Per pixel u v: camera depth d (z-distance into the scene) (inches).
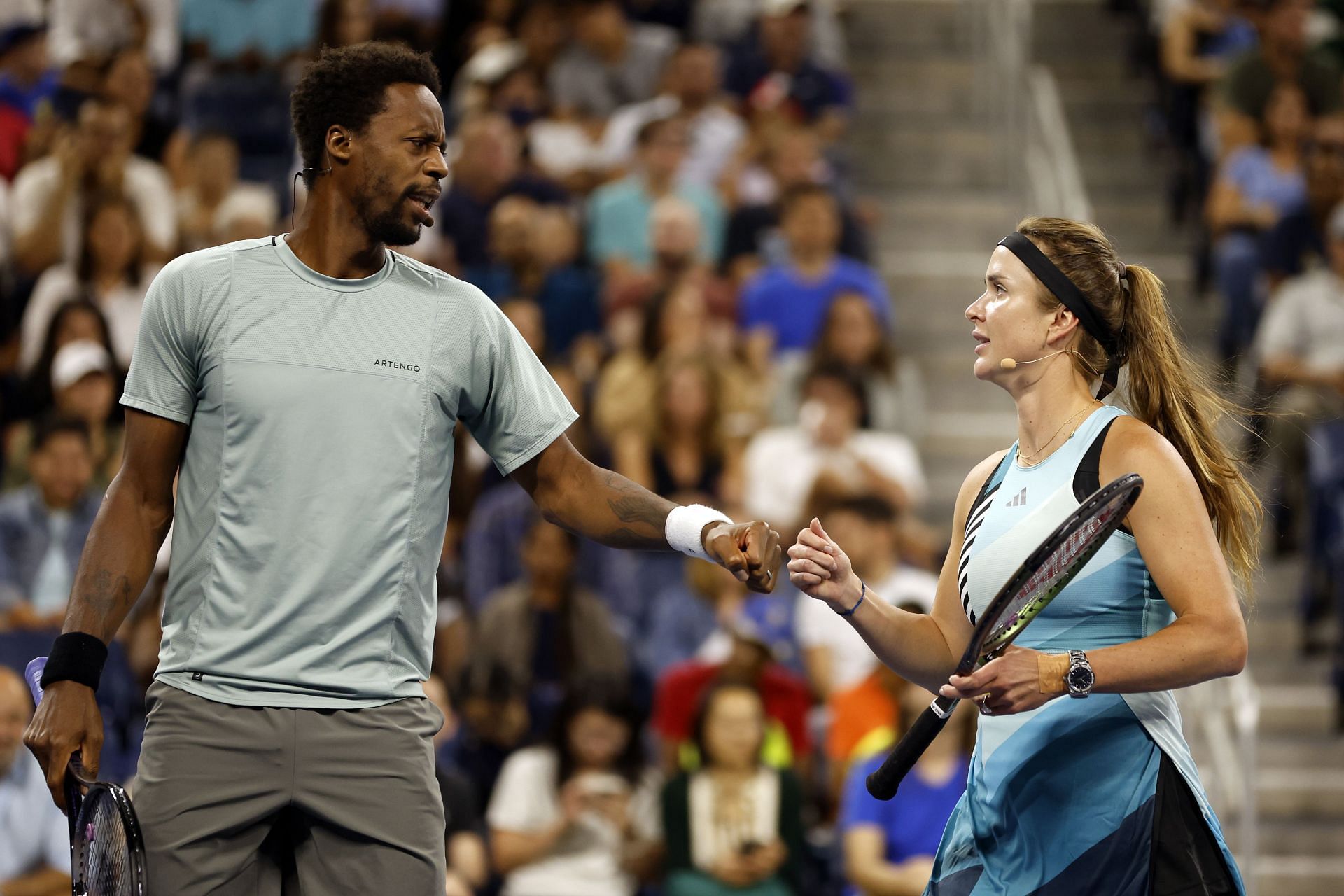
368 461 391.2
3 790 729.6
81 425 931.3
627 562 1009.5
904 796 773.9
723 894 807.1
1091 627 408.8
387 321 401.1
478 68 1432.1
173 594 394.0
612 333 1150.3
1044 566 390.0
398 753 390.6
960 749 776.9
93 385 991.6
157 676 394.3
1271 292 1220.5
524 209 1185.4
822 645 952.9
